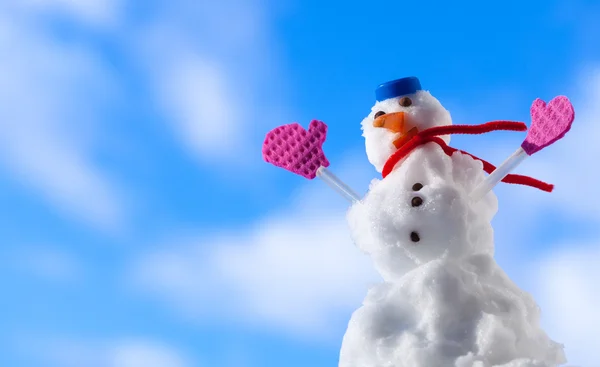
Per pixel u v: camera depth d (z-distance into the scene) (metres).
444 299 0.62
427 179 0.67
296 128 0.73
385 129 0.70
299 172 0.73
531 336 0.63
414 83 0.71
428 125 0.69
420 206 0.65
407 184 0.67
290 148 0.73
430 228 0.65
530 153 0.67
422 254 0.65
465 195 0.66
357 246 0.69
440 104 0.71
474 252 0.66
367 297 0.65
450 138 0.72
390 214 0.66
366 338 0.63
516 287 0.65
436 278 0.63
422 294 0.63
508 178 0.71
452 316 0.62
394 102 0.70
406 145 0.68
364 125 0.71
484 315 0.62
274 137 0.74
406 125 0.69
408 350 0.61
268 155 0.74
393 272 0.67
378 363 0.63
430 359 0.61
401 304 0.64
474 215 0.66
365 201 0.68
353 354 0.64
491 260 0.65
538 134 0.67
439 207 0.65
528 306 0.64
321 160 0.72
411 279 0.64
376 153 0.70
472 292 0.63
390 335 0.63
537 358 0.62
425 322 0.62
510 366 0.59
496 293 0.63
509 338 0.61
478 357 0.60
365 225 0.68
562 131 0.66
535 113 0.68
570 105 0.67
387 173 0.69
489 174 0.69
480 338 0.61
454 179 0.68
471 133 0.68
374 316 0.64
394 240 0.66
